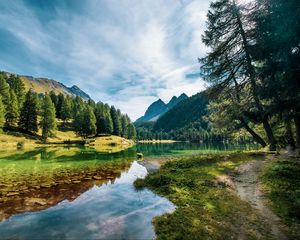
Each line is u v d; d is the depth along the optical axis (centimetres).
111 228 893
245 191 1273
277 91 1619
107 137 11612
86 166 2798
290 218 902
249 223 885
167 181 1538
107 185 1683
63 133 10869
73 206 1179
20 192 1473
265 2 1717
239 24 2544
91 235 832
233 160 2156
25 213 1077
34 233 853
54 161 3309
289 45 1510
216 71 2750
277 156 2102
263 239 770
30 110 8444
